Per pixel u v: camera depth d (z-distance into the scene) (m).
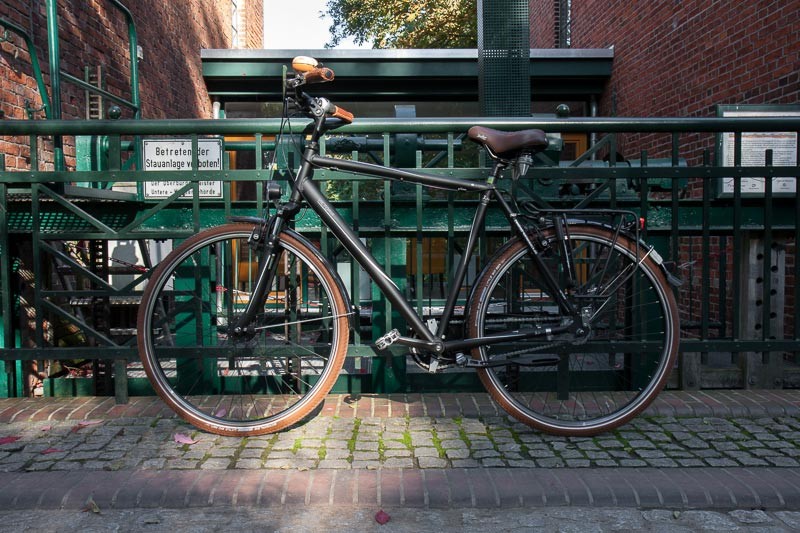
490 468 2.43
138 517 2.14
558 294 2.78
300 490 2.24
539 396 3.27
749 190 4.00
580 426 2.75
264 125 3.08
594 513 2.17
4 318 3.22
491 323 2.80
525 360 2.87
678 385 3.49
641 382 3.46
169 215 3.50
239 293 3.04
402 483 2.28
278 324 2.95
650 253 2.78
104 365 3.57
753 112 4.06
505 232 3.51
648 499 2.21
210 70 8.27
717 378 3.59
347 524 2.09
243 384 3.43
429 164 3.80
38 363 3.73
